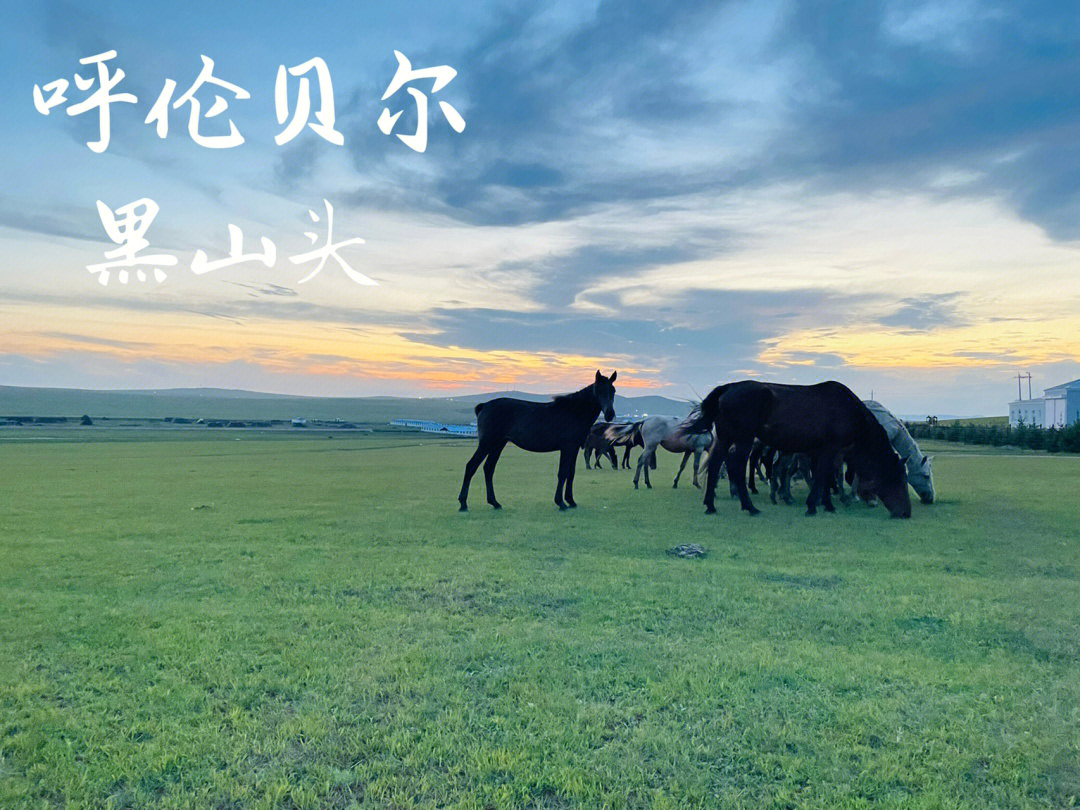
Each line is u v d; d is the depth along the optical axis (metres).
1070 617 5.96
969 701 4.16
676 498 15.77
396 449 49.03
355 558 8.73
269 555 8.95
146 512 13.55
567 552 9.13
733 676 4.54
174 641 5.36
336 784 3.26
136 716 4.04
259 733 3.78
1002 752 3.53
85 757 3.54
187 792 3.21
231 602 6.61
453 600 6.64
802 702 4.14
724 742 3.65
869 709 4.03
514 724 3.86
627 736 3.74
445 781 3.27
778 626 5.71
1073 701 4.16
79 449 46.28
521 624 5.79
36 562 8.55
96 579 7.62
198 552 9.18
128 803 3.14
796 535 10.48
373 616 6.06
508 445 49.81
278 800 3.13
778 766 3.42
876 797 3.15
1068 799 3.12
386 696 4.29
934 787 3.21
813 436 12.66
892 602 6.48
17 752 3.60
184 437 74.38
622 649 5.09
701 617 5.99
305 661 4.88
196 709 4.14
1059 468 26.42
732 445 13.21
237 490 18.27
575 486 19.00
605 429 25.09
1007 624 5.74
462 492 13.68
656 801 3.08
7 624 5.86
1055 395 82.62
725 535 10.48
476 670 4.73
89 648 5.24
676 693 4.25
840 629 5.62
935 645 5.23
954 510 13.57
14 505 14.83
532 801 3.13
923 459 14.62
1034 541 9.99
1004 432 52.38
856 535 10.49
